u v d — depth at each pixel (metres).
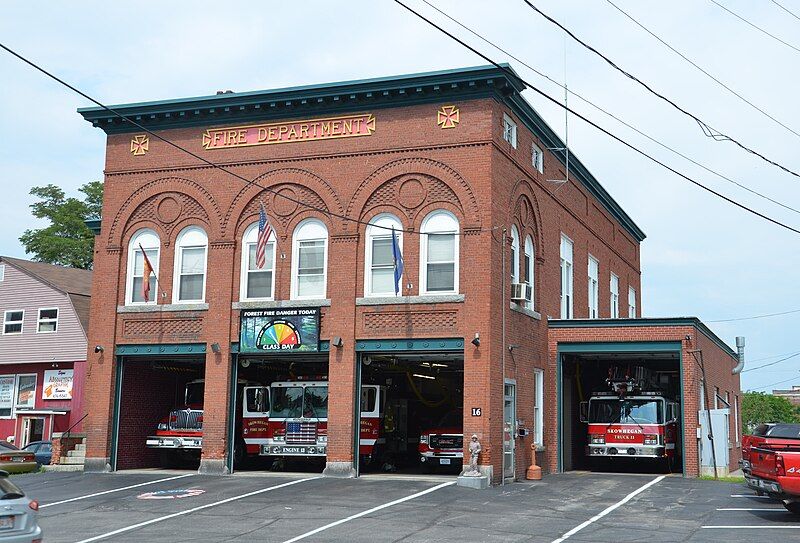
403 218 25.34
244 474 26.34
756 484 19.78
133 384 28.94
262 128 27.23
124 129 28.81
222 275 27.02
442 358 26.81
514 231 26.92
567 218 32.94
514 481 25.22
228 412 26.55
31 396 39.81
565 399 30.64
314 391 28.09
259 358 27.98
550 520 18.11
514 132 27.03
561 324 29.47
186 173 27.94
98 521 18.48
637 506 20.28
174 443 28.44
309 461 31.59
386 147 25.70
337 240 25.86
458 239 24.81
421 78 24.97
